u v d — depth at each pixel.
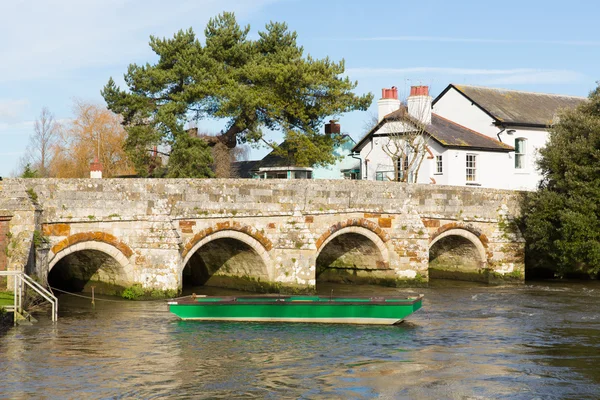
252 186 41.84
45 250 35.25
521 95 66.12
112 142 71.50
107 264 39.41
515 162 61.50
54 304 33.44
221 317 34.47
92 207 37.06
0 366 26.39
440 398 23.70
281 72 55.53
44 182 35.72
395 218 46.84
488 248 49.91
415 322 35.06
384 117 62.09
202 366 26.88
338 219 44.69
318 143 58.84
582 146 47.88
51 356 27.80
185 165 53.97
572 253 47.41
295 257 42.56
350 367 26.98
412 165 59.44
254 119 56.53
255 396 23.67
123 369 26.30
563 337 31.91
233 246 43.41
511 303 40.81
